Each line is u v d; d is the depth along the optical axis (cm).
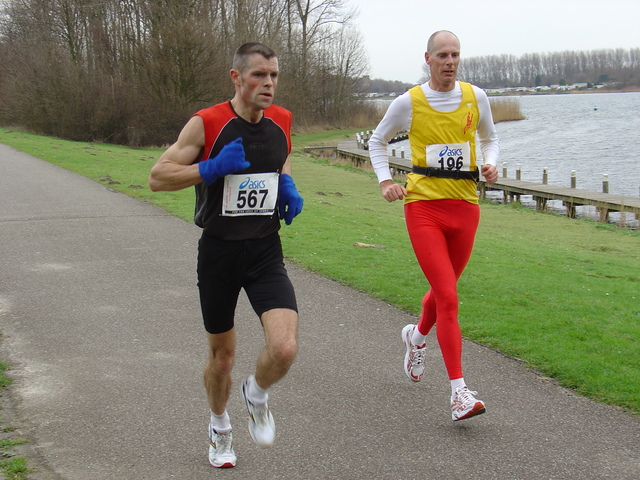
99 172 1816
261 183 305
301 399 409
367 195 1997
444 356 373
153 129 3559
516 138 5656
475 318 580
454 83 402
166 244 888
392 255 866
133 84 3666
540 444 350
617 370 454
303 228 1068
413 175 402
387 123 408
